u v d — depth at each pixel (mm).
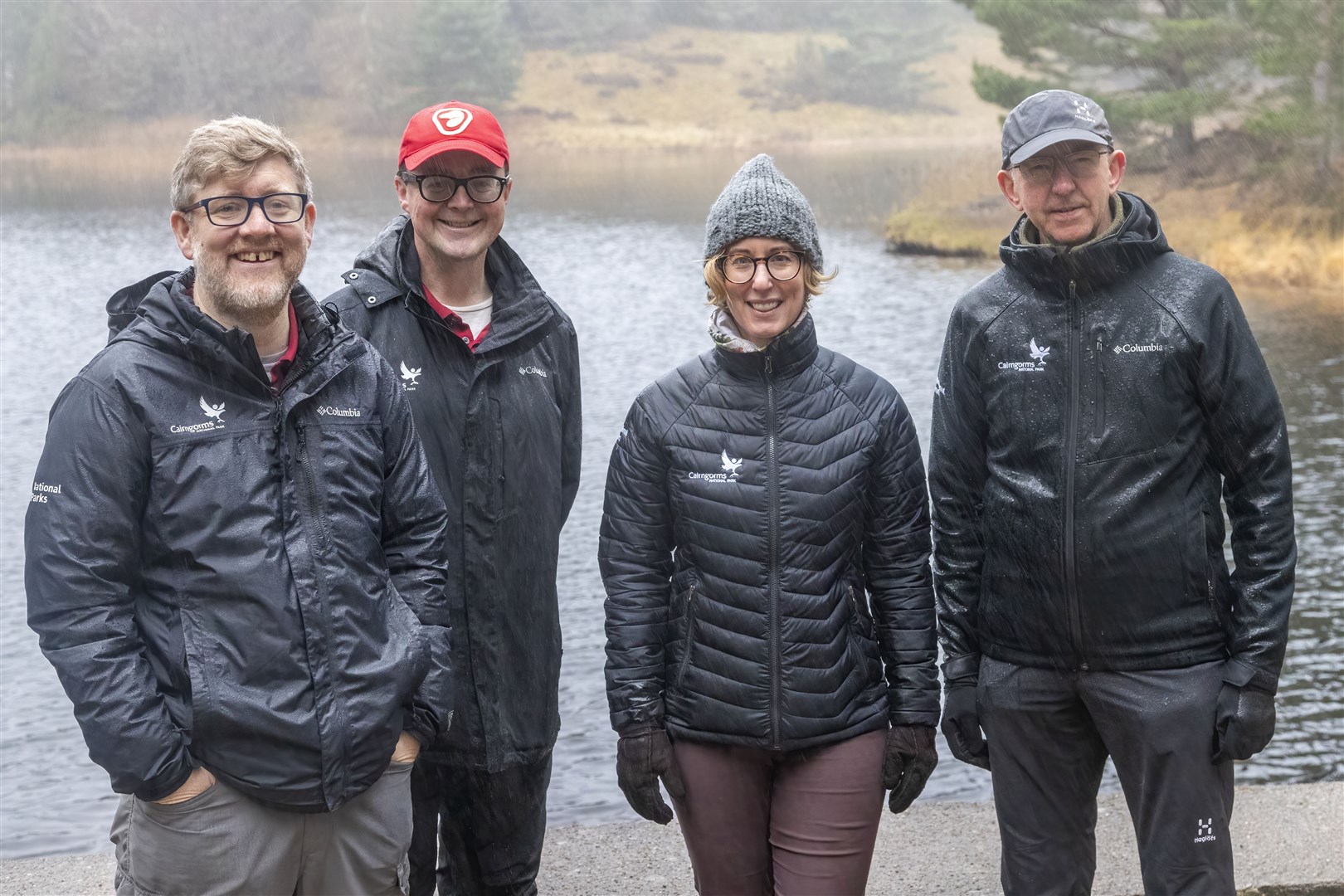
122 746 2375
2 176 69875
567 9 97375
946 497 3064
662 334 22328
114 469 2443
